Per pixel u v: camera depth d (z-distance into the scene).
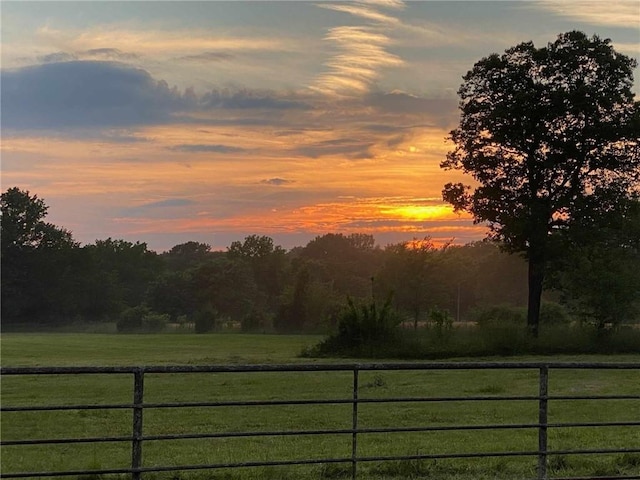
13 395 21.16
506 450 10.85
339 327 39.34
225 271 119.19
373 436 13.00
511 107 44.00
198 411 16.88
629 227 43.38
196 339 60.59
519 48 45.00
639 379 25.28
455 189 46.69
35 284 102.56
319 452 10.88
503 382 24.36
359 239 162.25
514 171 45.81
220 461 10.01
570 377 26.03
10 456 11.27
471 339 39.03
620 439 11.89
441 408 17.03
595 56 43.19
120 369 6.29
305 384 23.97
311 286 71.81
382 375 27.06
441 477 8.48
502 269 114.19
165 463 10.03
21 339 64.75
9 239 100.75
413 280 57.06
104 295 109.50
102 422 15.09
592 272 41.22
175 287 118.19
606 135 43.22
